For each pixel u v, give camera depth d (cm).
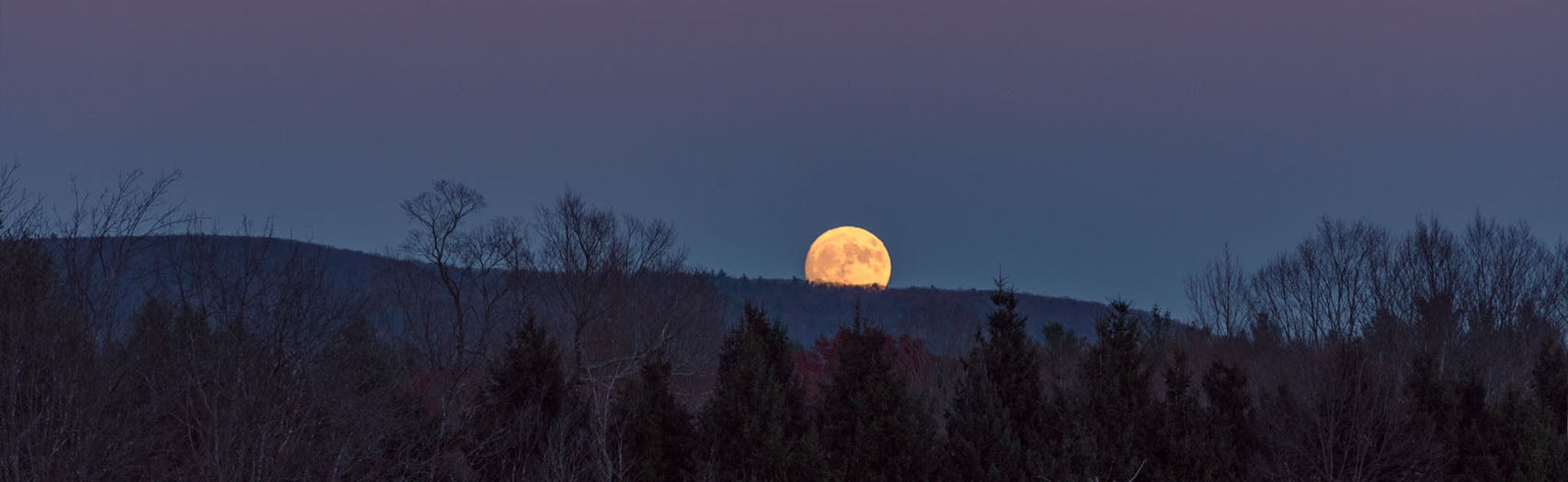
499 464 8525
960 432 8038
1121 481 8350
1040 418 8306
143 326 8256
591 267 17150
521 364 8931
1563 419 9956
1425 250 18350
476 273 16875
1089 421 8431
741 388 7731
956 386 8906
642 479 7744
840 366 8188
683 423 8138
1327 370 9281
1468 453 9225
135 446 7581
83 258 8450
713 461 7581
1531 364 14875
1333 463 9006
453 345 12862
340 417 8250
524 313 15538
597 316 16388
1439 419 9506
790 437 7756
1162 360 12769
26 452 6944
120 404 7844
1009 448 7912
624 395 9056
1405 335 14588
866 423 7794
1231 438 8962
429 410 9906
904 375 8094
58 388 7206
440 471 8612
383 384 9100
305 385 8306
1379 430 9019
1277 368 12219
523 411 8706
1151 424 8631
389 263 15625
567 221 17875
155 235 8900
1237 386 9381
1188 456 8494
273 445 7712
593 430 8062
